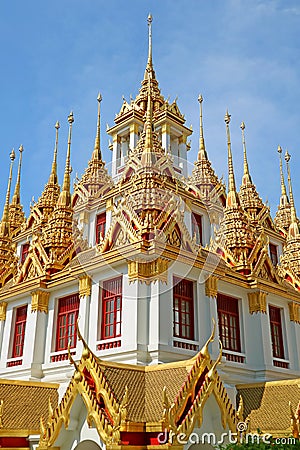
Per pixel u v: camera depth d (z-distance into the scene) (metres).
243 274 23.50
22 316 23.48
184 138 32.28
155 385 13.80
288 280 28.83
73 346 20.70
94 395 12.23
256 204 34.16
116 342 18.31
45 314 22.38
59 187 34.19
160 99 32.94
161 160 18.53
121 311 18.80
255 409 17.81
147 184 17.61
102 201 23.55
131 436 11.60
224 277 21.41
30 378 20.88
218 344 19.95
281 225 37.62
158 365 14.73
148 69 34.12
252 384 19.16
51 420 12.71
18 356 22.72
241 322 22.06
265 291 22.80
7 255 30.28
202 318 19.88
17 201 38.66
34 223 32.62
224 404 12.68
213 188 30.36
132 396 13.11
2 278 29.03
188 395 12.31
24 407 16.47
